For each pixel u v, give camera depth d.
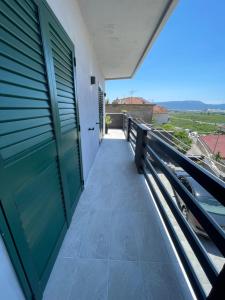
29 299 0.87
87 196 2.20
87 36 2.58
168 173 1.41
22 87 0.81
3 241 0.67
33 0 0.89
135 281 1.15
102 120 5.81
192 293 1.08
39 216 1.01
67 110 1.60
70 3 1.66
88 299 1.04
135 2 1.86
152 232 1.59
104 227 1.64
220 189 0.69
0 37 0.64
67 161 1.59
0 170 0.65
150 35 2.66
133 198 2.16
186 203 1.03
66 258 1.30
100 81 4.83
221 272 0.69
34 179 0.94
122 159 3.75
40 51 0.99
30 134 0.90
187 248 1.53
